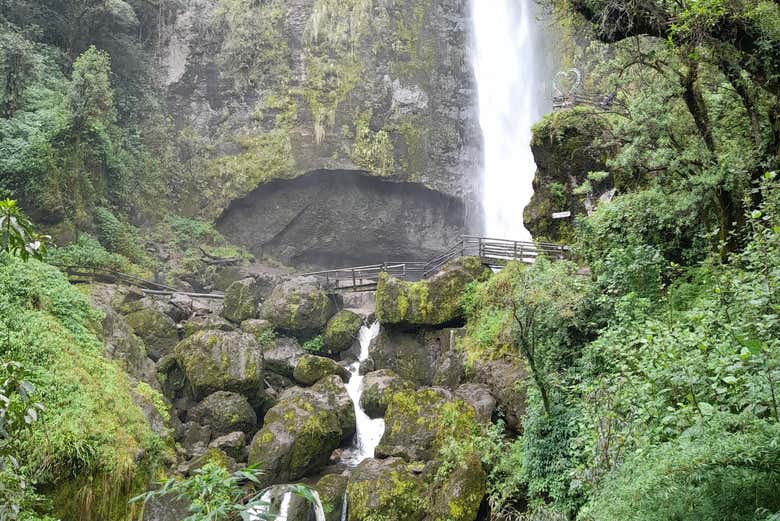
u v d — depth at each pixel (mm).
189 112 33750
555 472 12539
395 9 35156
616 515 6043
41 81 25219
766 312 6828
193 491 3881
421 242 35688
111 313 19109
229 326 23062
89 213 25922
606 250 14203
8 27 25703
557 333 13508
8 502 5230
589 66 30906
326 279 26828
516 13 36344
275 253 34156
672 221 13266
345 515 16094
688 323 9805
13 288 14164
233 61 33906
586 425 10148
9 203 5137
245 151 33344
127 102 31234
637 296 12062
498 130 36438
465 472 14727
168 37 33625
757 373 6059
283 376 22828
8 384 5000
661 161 12625
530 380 14586
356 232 34938
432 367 20984
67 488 11070
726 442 5188
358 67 34188
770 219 8344
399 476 15703
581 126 20094
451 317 20969
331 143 33438
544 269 14336
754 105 10828
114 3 28672
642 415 7484
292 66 34125
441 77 36125
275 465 17438
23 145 22281
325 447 18484
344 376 22062
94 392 13109
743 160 11070
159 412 16422
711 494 5258
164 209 31719
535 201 21609
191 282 29625
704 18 9523
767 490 5066
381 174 33781
